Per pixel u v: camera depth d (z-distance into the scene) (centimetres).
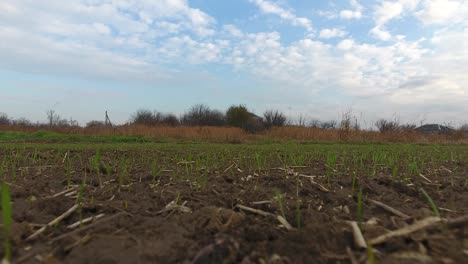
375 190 341
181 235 206
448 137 2247
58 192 327
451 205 296
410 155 795
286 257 176
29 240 198
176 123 4300
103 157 680
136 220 229
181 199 301
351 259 176
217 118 4584
